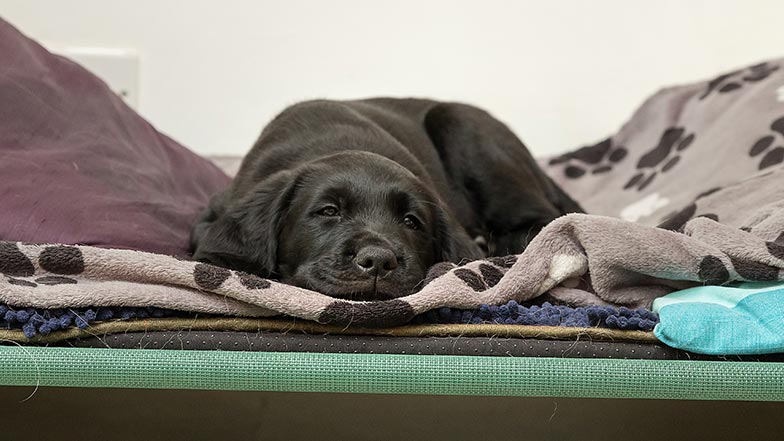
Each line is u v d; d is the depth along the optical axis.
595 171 2.96
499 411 1.41
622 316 1.28
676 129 2.82
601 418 1.42
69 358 1.14
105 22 3.07
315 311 1.22
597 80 3.16
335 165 1.79
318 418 1.40
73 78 2.03
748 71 2.82
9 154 1.75
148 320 1.23
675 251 1.42
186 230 1.99
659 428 1.43
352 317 1.22
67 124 1.92
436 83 3.16
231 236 1.76
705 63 3.15
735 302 1.33
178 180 2.26
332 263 1.59
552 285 1.45
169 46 3.10
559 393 1.17
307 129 2.10
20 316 1.19
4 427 1.36
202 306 1.24
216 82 3.13
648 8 3.13
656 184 2.65
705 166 2.49
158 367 1.14
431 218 1.81
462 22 3.14
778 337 1.22
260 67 3.13
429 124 2.41
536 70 3.16
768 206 1.71
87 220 1.71
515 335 1.25
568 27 3.14
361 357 1.16
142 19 3.08
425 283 1.56
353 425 1.41
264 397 1.40
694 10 3.13
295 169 1.82
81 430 1.37
